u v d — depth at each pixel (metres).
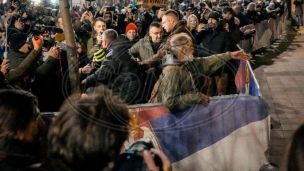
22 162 1.49
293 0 16.78
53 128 1.43
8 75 3.54
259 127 3.31
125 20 8.28
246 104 3.28
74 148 1.38
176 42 3.21
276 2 13.45
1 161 1.48
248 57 3.67
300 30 15.53
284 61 9.79
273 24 12.20
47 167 1.40
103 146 1.38
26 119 1.64
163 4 8.65
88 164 1.38
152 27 4.40
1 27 6.57
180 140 3.26
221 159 3.33
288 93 6.95
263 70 8.91
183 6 11.90
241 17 9.15
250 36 8.98
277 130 5.15
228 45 5.55
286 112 5.89
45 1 14.50
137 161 1.45
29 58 3.61
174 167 3.31
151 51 4.46
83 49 4.93
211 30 5.59
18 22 5.75
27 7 10.84
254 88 3.96
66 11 2.93
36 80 3.80
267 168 2.15
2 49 5.36
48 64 3.76
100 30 4.93
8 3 10.58
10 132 1.60
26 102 1.67
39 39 3.69
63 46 4.14
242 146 3.33
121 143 1.44
